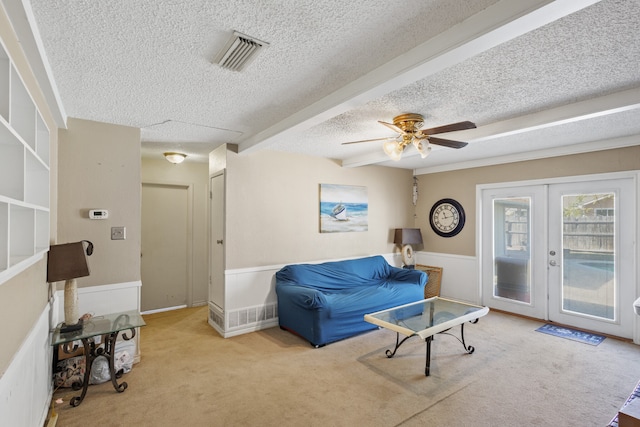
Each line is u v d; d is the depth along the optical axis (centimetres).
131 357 284
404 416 220
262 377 274
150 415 222
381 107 266
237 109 264
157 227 486
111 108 259
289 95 235
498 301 474
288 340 362
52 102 221
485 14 140
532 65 193
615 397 243
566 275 409
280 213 425
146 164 473
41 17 144
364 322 375
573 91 232
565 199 412
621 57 183
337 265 456
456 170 529
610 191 375
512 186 459
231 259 382
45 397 219
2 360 135
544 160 426
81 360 261
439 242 553
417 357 314
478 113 280
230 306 379
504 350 329
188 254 505
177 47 172
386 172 552
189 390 253
